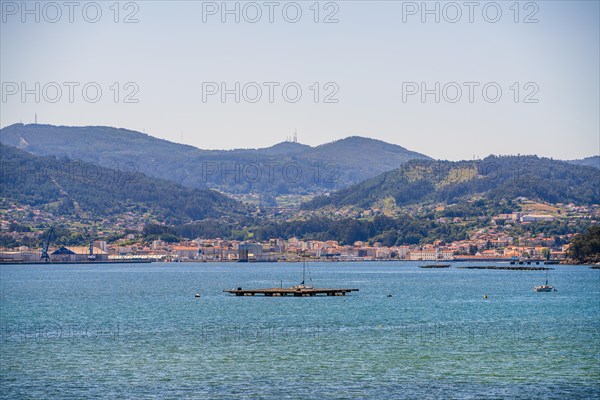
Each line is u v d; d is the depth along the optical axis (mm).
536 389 128500
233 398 123188
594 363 148000
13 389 128250
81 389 128125
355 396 124250
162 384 131375
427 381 133625
